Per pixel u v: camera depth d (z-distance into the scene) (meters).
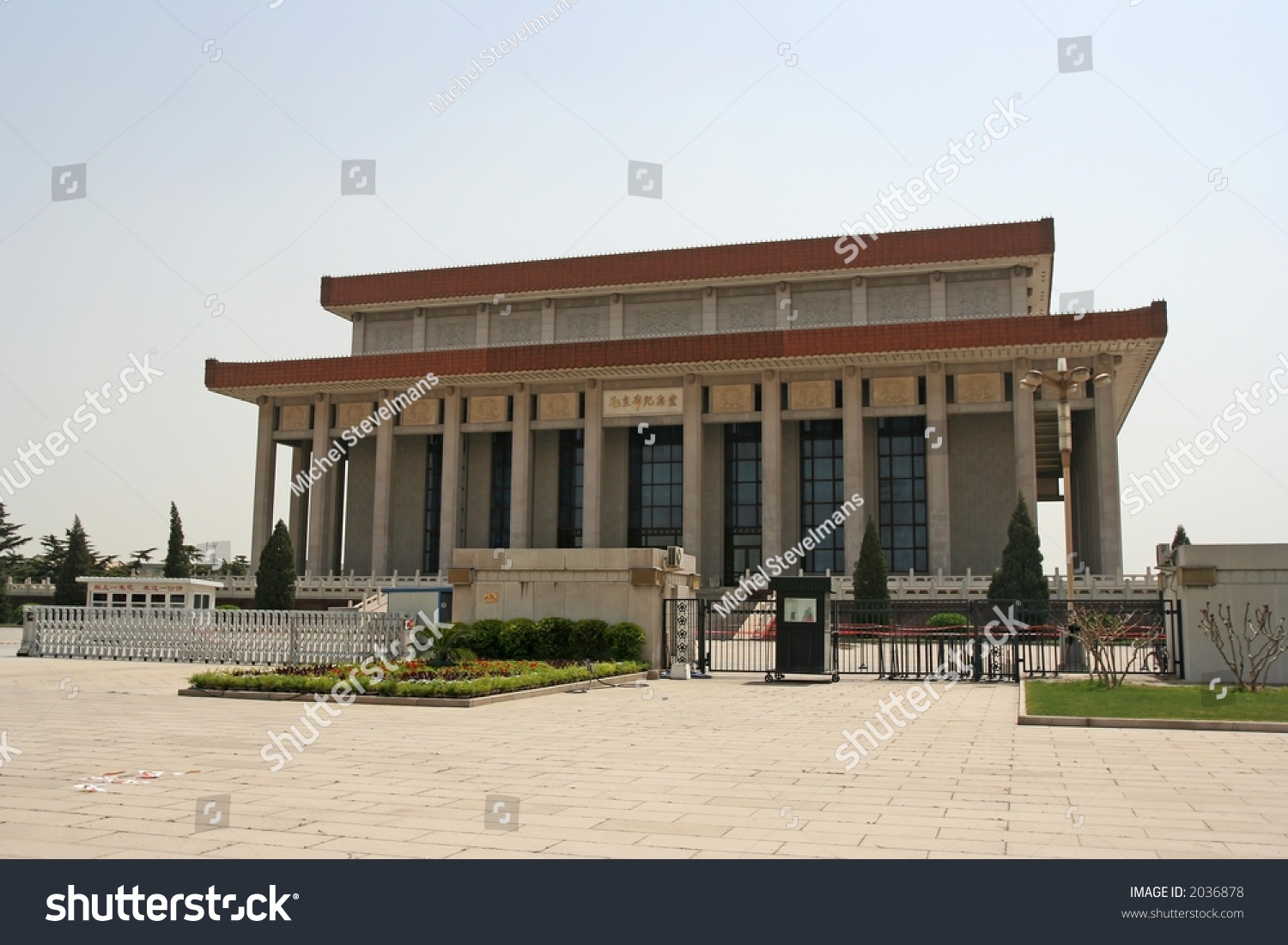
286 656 31.67
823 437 69.69
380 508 70.31
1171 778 11.58
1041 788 10.85
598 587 29.00
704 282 70.31
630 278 71.12
